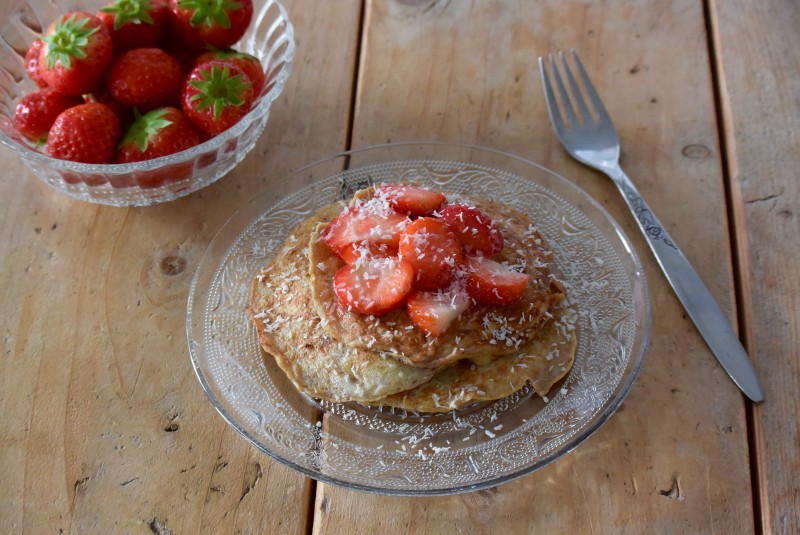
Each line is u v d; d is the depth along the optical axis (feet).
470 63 1.71
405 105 1.66
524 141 1.61
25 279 1.48
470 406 1.34
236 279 1.44
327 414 1.34
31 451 1.34
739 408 1.36
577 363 1.36
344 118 1.64
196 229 1.52
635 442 1.34
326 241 1.38
